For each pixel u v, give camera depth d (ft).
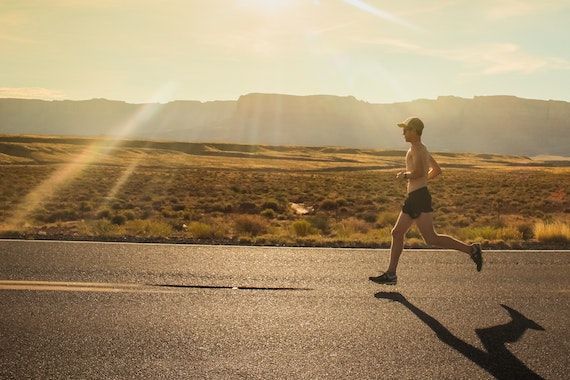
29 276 21.50
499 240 34.35
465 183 177.78
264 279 22.22
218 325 16.48
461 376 13.15
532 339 15.80
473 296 20.38
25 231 33.73
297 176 214.69
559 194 135.64
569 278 23.57
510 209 100.42
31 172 186.80
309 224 45.55
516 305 19.29
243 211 86.69
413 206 21.63
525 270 25.04
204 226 39.81
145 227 43.37
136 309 17.83
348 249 29.45
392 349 14.83
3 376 12.56
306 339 15.46
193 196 118.11
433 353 14.58
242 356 14.11
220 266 24.41
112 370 13.05
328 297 19.79
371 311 18.22
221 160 351.46
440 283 22.27
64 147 342.85
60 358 13.69
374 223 64.08
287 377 12.89
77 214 70.69
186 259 25.71
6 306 17.72
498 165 456.04
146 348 14.49
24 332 15.43
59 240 29.73
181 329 16.05
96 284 20.66
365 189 145.28
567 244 35.17
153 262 24.84
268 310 18.10
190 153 420.36
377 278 21.50
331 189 144.77
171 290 20.22
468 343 15.39
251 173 236.22
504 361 14.14
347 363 13.80
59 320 16.53
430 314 18.03
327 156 469.98
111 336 15.31
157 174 199.52
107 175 185.16
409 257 27.48
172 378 12.69
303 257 26.96
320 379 12.82
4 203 87.15
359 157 475.72
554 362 14.12
